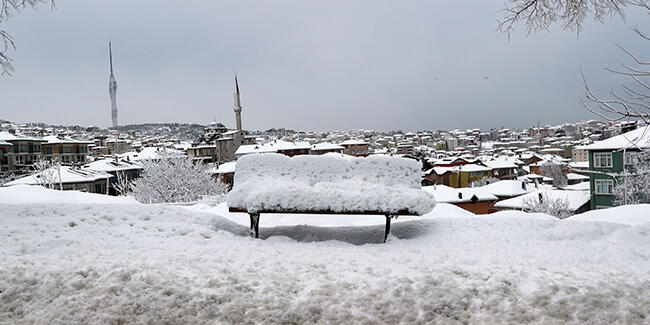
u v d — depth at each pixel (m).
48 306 4.36
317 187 8.03
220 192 41.25
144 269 5.20
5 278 4.82
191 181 38.81
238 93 104.75
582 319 4.12
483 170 81.44
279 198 7.79
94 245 6.78
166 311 4.28
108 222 8.18
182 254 6.23
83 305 4.33
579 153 127.06
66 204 8.95
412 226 8.52
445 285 4.84
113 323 4.07
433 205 7.71
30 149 75.56
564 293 4.56
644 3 7.78
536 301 4.46
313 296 4.60
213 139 112.00
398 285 4.83
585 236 7.51
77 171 49.94
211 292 4.62
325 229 8.67
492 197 46.38
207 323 4.15
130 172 67.81
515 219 8.42
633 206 10.69
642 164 25.03
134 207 8.95
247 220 11.00
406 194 7.66
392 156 8.60
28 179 43.62
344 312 4.30
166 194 38.16
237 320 4.18
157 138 196.25
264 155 8.86
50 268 5.14
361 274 5.25
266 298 4.53
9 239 6.75
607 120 8.10
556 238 7.45
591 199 33.25
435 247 7.16
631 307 4.27
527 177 80.12
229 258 6.05
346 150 115.31
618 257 6.36
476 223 8.33
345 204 7.65
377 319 4.21
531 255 6.48
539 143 199.62
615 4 9.07
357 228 8.72
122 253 6.29
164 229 7.92
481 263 5.91
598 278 5.05
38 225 7.66
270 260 5.95
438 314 4.35
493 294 4.64
